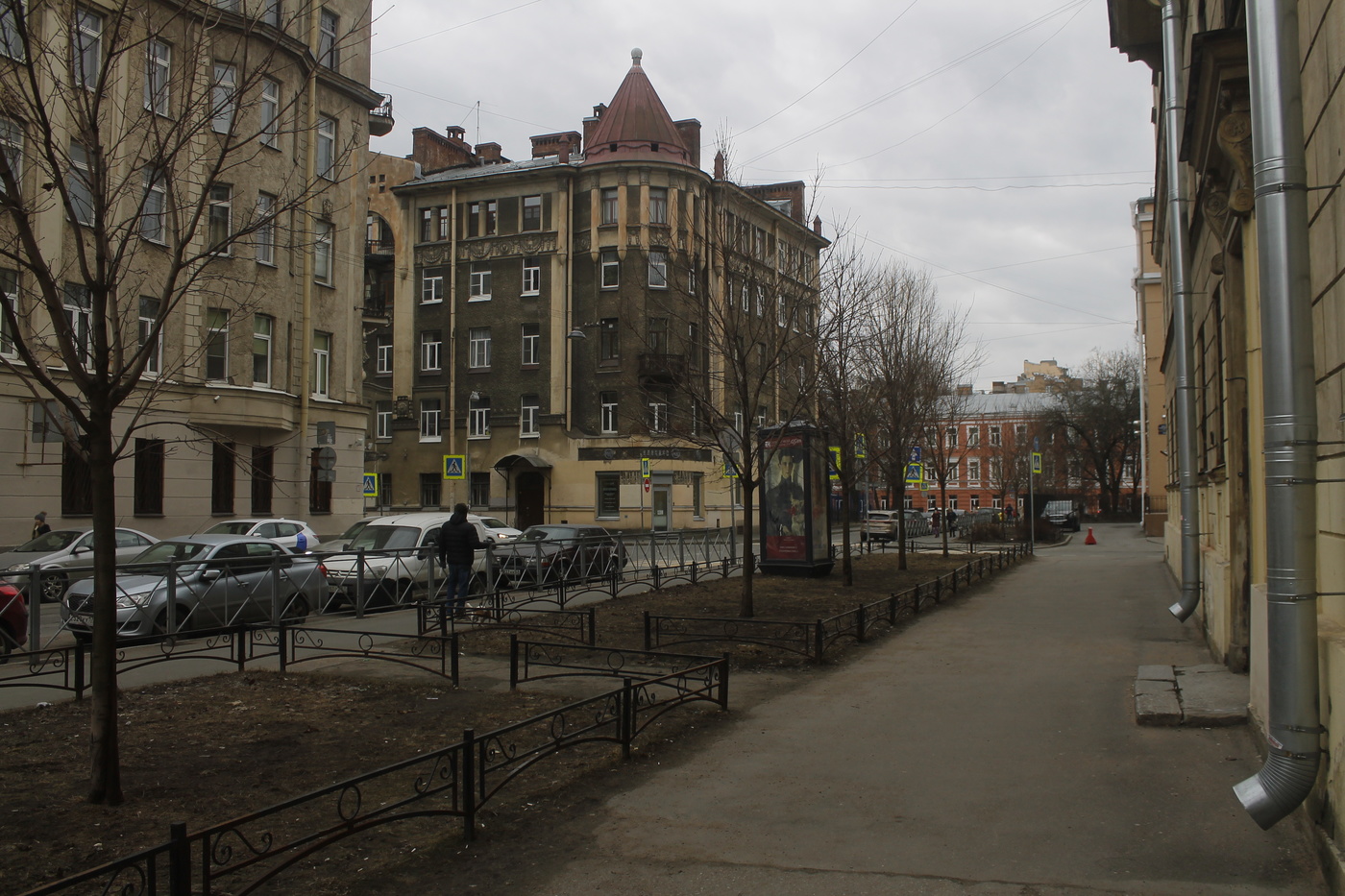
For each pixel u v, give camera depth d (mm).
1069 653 10344
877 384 21109
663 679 6922
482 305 42938
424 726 7125
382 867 4531
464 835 4895
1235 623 8438
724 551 27125
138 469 22781
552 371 41344
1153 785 5656
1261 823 4344
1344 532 4574
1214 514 11055
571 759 6352
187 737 6777
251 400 24219
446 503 43156
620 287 39406
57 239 16906
